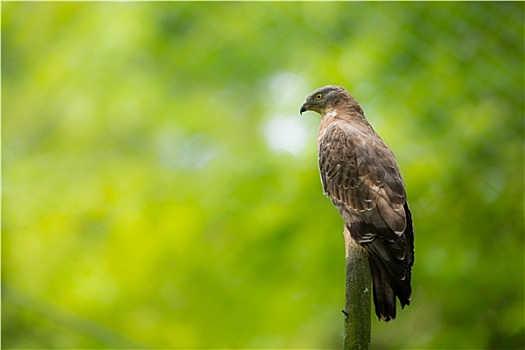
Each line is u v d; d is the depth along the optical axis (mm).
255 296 14078
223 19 15570
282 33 14789
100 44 16734
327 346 14039
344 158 9398
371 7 14133
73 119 16625
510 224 13477
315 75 14188
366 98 13727
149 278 14516
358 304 7949
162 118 16109
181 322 14297
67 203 15297
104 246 14750
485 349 13031
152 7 16391
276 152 14320
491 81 13742
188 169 15188
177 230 14453
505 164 13555
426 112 13656
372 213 8852
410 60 13875
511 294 13148
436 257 13453
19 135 17219
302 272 13852
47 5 17781
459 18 13906
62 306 14500
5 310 14336
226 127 15469
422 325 13547
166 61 16344
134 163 15789
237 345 14156
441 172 13453
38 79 17344
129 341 14297
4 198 15398
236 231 14180
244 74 15359
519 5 13914
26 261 14977
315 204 13719
